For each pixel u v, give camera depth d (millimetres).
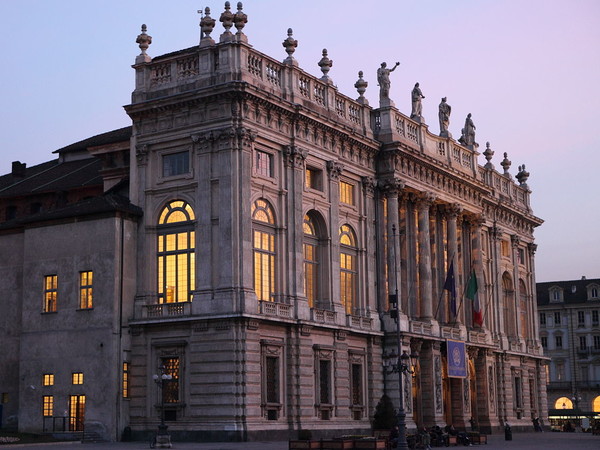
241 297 54375
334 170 64688
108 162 65375
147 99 59469
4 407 61062
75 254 58750
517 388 94125
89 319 57375
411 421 67062
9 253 62969
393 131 70562
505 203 92562
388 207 69750
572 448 55281
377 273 69125
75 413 56938
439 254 78750
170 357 56125
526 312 100000
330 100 65625
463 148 83250
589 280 149125
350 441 49094
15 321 61906
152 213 58594
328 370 61625
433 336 71938
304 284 60812
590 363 144250
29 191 71625
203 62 57844
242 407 53375
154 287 57906
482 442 62875
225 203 55562
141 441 55562
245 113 56594
